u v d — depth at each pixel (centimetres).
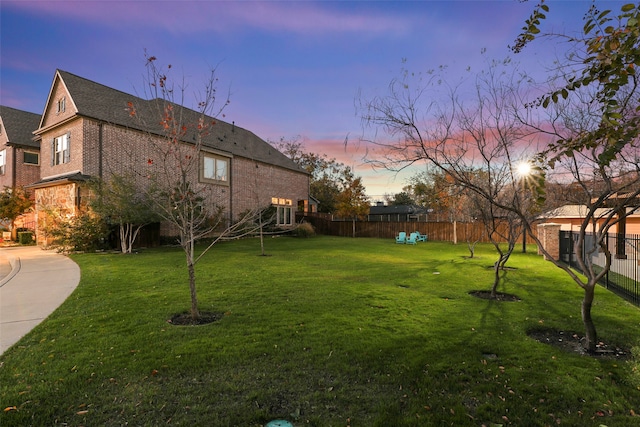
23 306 610
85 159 1538
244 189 2414
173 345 425
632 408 298
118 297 663
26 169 2225
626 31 221
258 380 343
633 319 553
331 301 639
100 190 1363
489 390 327
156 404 300
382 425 274
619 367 374
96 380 338
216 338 448
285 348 417
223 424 274
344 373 358
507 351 415
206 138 2136
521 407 299
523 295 720
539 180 370
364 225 2886
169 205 560
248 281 827
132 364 371
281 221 2839
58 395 311
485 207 793
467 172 574
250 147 2662
